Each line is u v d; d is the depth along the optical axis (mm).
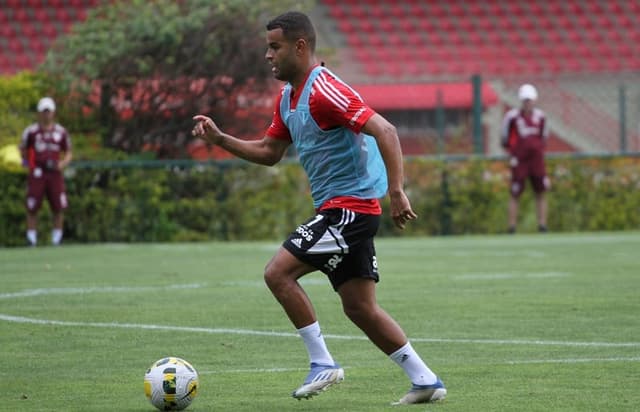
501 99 89688
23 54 97938
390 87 91188
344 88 20141
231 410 20016
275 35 20672
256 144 22328
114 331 30469
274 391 21969
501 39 108438
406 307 35156
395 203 19516
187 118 74812
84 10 101438
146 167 70000
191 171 70688
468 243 64875
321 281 43781
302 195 72062
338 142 20391
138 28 71938
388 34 107625
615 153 76062
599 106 93000
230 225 71312
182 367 19938
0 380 23359
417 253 57562
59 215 66188
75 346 27922
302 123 20672
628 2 113375
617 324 31125
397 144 19625
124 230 70000
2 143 68562
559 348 27094
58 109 72750
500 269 48000
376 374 23875
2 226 67562
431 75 103312
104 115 73625
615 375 23297
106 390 22203
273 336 29531
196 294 39438
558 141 93188
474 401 20578
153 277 45844
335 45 105875
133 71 72250
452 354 26344
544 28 110125
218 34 74000
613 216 75875
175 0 75375
